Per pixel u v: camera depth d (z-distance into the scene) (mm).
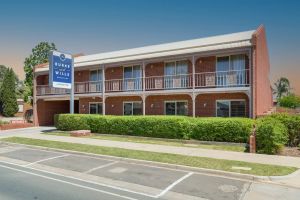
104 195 8438
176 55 22781
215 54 21797
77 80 31406
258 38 21141
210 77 22078
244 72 21156
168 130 19406
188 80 23422
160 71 25531
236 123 16953
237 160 12484
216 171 10820
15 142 19812
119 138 20656
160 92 23734
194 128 18328
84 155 15117
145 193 8680
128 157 13648
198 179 10141
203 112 23234
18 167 12648
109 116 22922
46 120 34594
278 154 13828
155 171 11398
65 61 24188
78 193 8625
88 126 23812
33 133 25656
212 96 22891
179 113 24625
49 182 9977
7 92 59219
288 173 10211
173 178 10312
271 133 13852
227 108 22328
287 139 15258
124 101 27938
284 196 8273
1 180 10258
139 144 17734
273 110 28078
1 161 14133
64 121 25469
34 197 8219
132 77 27344
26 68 45281
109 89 27938
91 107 30547
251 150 14398
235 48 20484
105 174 11047
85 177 10750
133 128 21125
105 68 28781
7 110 58875
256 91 19969
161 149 15766
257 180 9867
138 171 11430
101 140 19719
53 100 34406
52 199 8039
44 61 45219
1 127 30328
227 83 21281
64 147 17000
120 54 29828
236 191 8750
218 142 17203
